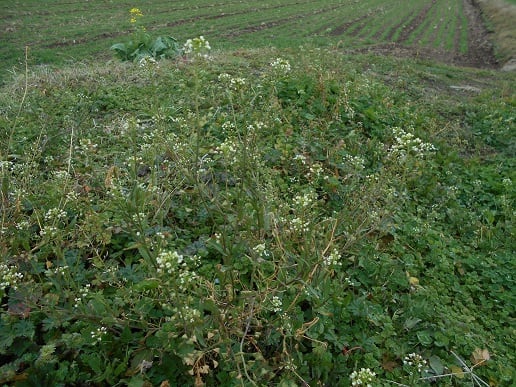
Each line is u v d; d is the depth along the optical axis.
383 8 22.50
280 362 2.37
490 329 3.22
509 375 2.79
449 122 6.62
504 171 5.45
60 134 4.54
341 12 20.92
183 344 2.14
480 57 14.48
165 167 3.71
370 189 3.49
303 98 5.52
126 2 19.92
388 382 2.58
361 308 2.86
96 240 2.96
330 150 4.57
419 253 3.71
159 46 9.35
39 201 3.25
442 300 3.31
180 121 3.90
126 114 5.21
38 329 2.45
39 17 16.03
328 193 3.98
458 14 21.41
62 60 11.36
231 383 2.27
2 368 2.18
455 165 5.37
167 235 2.99
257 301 2.46
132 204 2.29
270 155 4.23
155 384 2.27
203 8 19.81
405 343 2.84
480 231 4.20
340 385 2.45
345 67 8.09
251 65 7.41
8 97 5.55
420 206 4.36
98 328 2.30
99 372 2.22
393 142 5.17
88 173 3.72
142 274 2.75
